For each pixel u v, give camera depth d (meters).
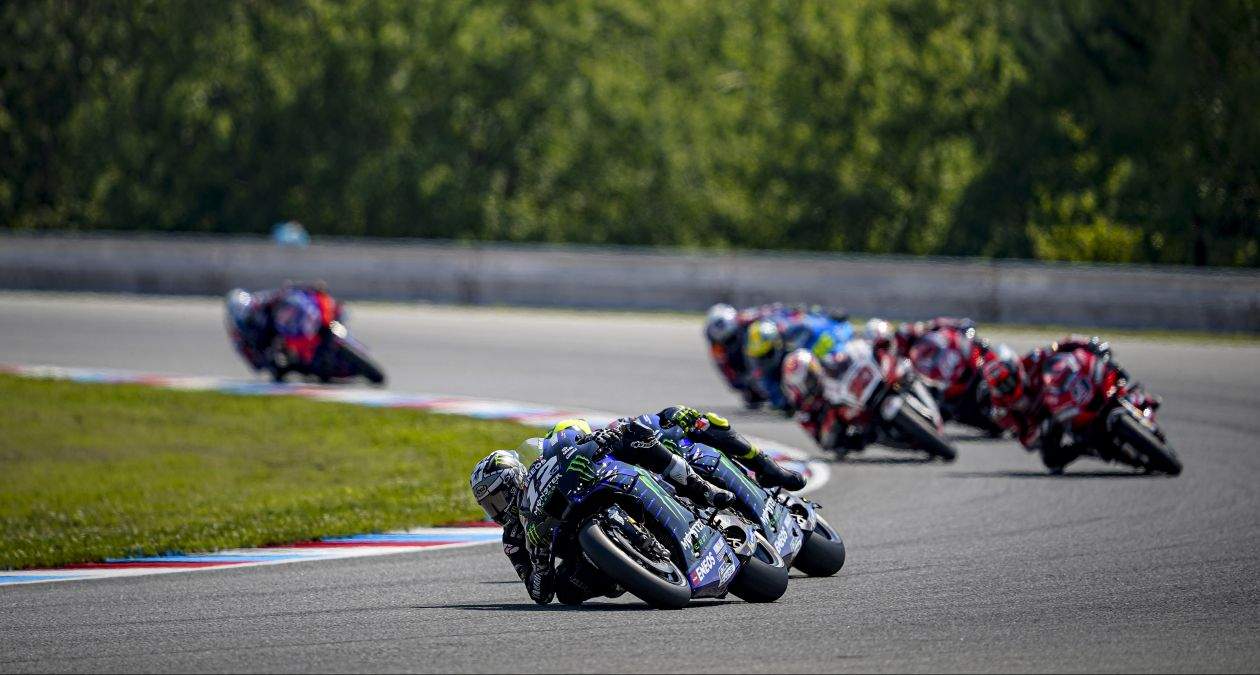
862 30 131.00
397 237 140.25
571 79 139.25
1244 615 25.77
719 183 140.75
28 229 143.88
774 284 94.31
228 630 25.67
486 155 141.50
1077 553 32.16
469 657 23.06
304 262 105.81
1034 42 118.62
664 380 66.50
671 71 145.12
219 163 142.25
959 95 128.00
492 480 27.59
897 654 22.80
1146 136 111.44
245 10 141.62
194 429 55.44
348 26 139.88
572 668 22.16
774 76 135.00
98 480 46.41
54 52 141.38
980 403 49.72
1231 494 40.06
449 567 31.69
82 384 66.19
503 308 100.25
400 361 73.44
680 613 26.05
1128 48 113.44
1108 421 42.81
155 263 108.62
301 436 53.56
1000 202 124.31
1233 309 82.50
